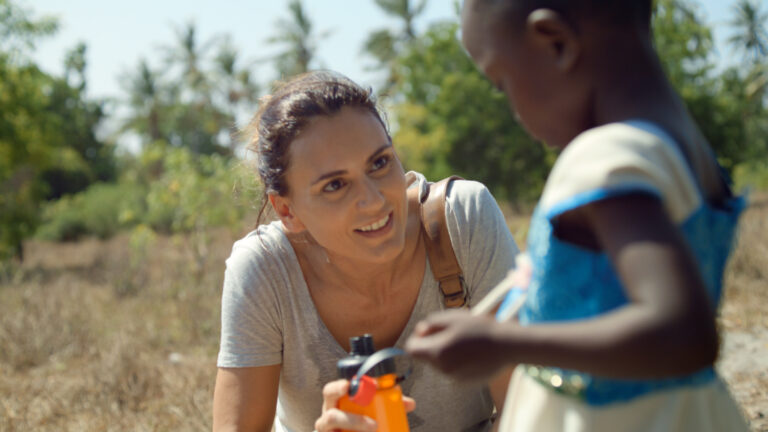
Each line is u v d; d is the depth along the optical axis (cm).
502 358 87
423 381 186
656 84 98
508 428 115
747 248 637
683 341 77
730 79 2775
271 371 186
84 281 968
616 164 86
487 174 2372
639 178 85
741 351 394
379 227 163
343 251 166
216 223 915
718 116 2319
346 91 163
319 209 162
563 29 95
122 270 947
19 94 1539
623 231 83
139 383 402
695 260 83
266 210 203
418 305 185
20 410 387
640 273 81
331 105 160
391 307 184
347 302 183
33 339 518
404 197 166
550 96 99
